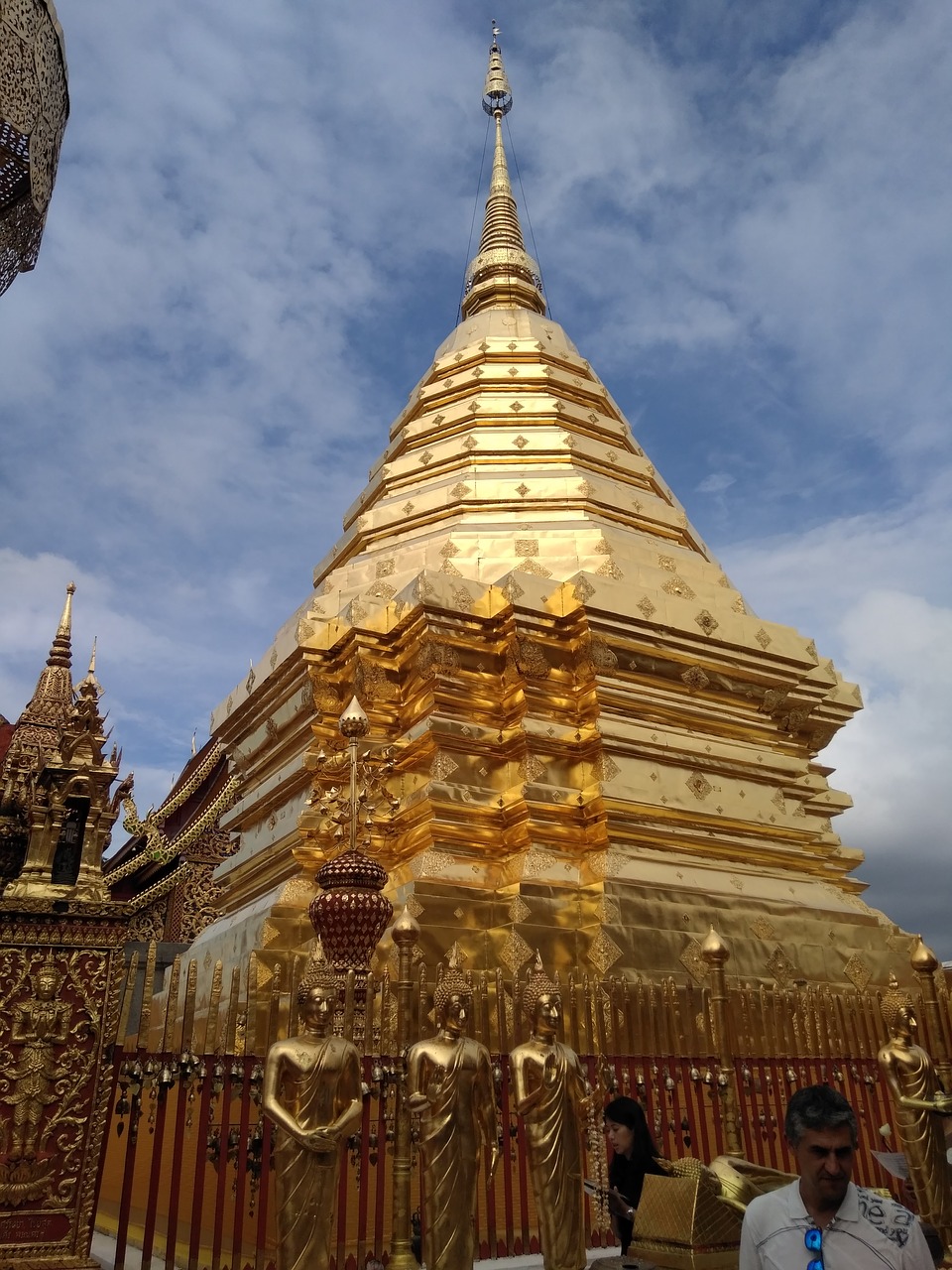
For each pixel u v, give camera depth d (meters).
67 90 9.90
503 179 26.08
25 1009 6.04
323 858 12.21
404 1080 7.12
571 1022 9.38
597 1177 8.36
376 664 13.47
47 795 6.61
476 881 11.76
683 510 19.83
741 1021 10.13
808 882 13.70
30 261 10.51
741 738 14.34
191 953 13.77
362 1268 6.95
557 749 12.79
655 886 11.69
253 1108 7.28
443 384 19.81
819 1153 4.14
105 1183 9.63
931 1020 10.04
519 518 16.06
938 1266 7.21
